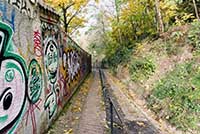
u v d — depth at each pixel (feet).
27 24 18.45
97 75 93.76
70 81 39.78
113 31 92.79
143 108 31.07
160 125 24.13
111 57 108.78
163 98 27.78
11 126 14.51
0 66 13.26
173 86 27.37
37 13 21.40
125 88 48.73
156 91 30.40
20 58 16.49
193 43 35.14
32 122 18.48
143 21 64.18
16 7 16.15
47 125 22.70
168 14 46.44
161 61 39.68
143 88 37.19
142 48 53.31
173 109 24.38
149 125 24.11
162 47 42.86
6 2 14.38
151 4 58.75
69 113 29.30
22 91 16.57
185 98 24.02
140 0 58.23
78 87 53.01
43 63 22.82
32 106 18.69
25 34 17.85
